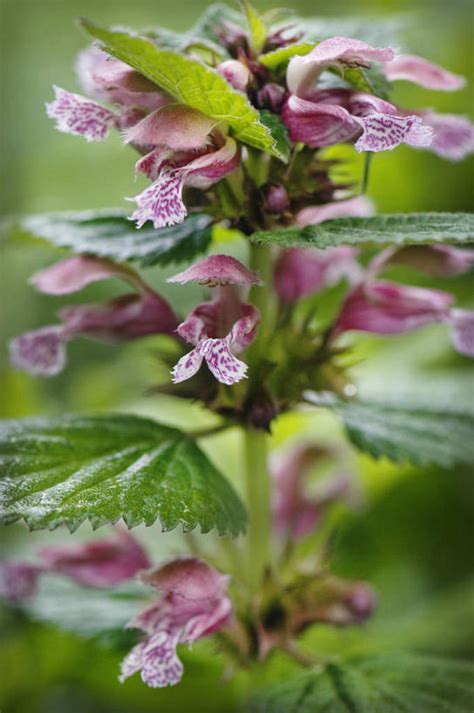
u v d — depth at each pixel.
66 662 0.64
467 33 0.96
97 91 0.50
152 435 0.50
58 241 0.52
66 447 0.49
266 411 0.50
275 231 0.47
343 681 0.52
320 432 0.70
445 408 0.56
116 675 0.63
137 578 0.50
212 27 0.51
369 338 0.78
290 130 0.48
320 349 0.52
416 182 0.91
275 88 0.48
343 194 0.55
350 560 0.73
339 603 0.53
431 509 0.75
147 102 0.48
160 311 0.53
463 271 0.54
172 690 0.63
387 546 0.75
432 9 0.98
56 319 1.04
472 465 0.75
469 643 0.65
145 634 0.53
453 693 0.51
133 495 0.47
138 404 0.81
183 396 0.51
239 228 0.49
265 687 0.52
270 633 0.52
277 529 0.58
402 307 0.54
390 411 0.55
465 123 0.52
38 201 1.21
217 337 0.49
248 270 0.49
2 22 1.29
